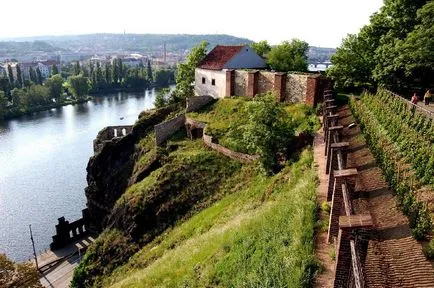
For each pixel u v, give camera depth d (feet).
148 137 161.79
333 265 48.37
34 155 260.01
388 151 63.46
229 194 106.11
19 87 497.87
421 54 98.37
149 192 115.55
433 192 50.08
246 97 154.40
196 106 160.45
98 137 203.00
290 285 46.29
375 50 120.26
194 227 94.58
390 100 88.33
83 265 112.78
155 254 92.53
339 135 72.23
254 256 57.00
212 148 129.59
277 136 98.68
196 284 58.75
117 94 537.65
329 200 61.98
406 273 34.47
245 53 175.94
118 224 118.01
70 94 512.63
